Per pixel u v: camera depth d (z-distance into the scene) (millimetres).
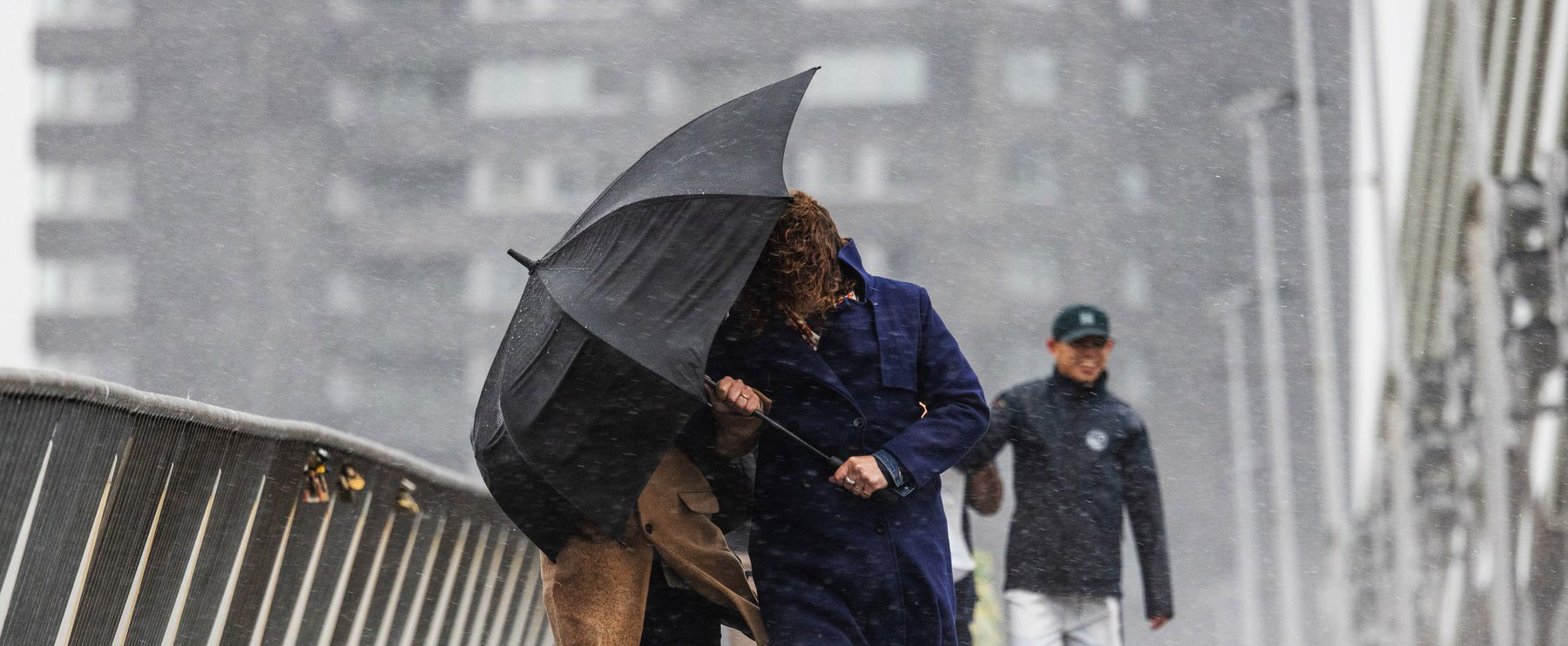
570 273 8727
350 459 11180
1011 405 14805
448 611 13766
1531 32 20484
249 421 9273
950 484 14914
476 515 14258
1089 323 14680
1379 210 25328
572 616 9430
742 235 8555
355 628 11758
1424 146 22562
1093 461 14648
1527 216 20719
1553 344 20344
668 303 8383
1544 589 20094
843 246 9406
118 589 8258
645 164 9156
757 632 9531
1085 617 14617
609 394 8344
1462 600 22188
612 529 8500
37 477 7293
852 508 9086
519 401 8602
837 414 9109
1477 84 21000
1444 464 22875
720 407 9016
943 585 9188
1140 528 14828
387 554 12164
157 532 8570
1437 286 22734
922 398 9422
